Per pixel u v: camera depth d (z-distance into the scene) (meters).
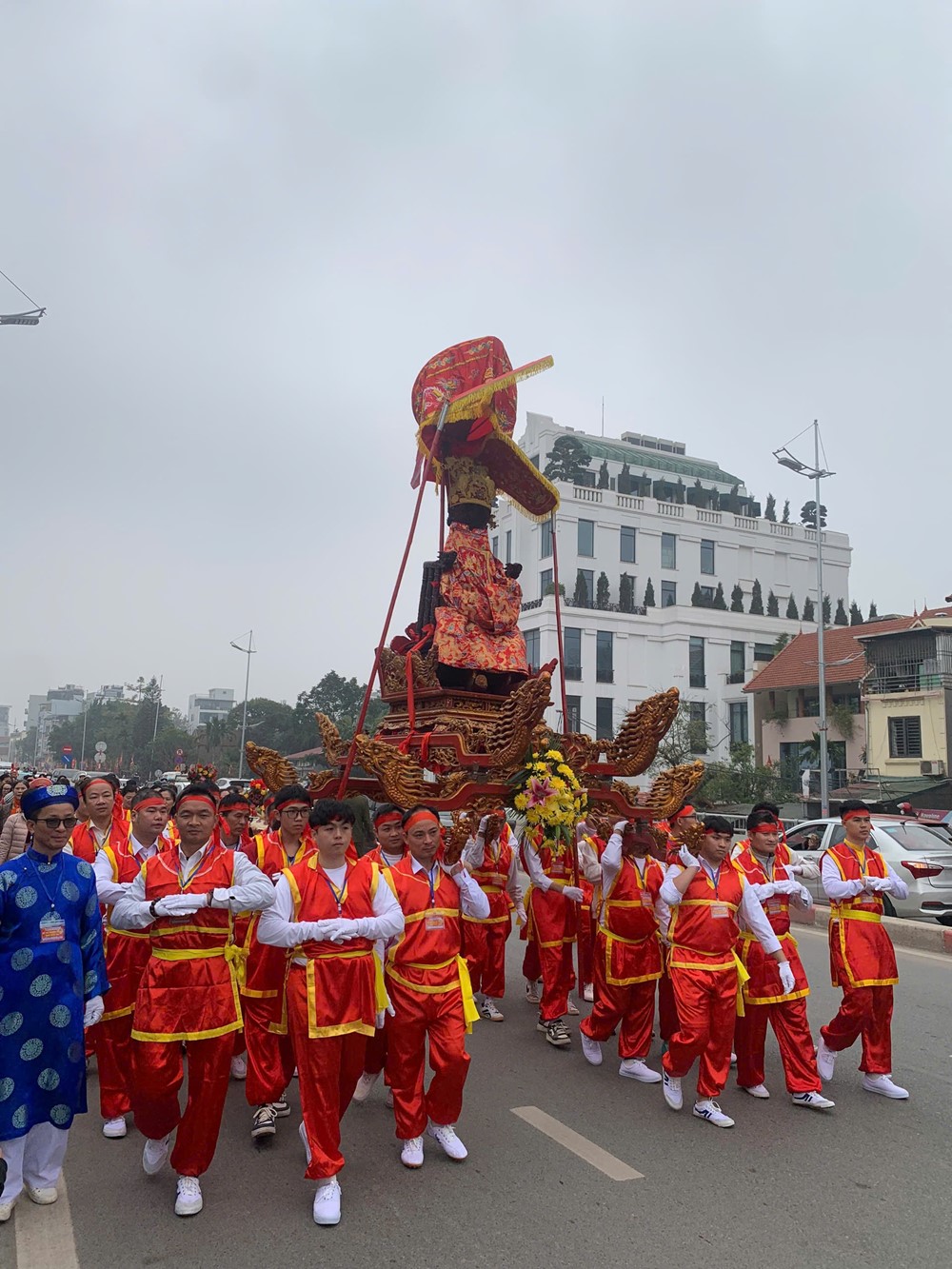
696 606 42.84
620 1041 6.31
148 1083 4.14
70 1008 4.18
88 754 97.38
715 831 5.46
